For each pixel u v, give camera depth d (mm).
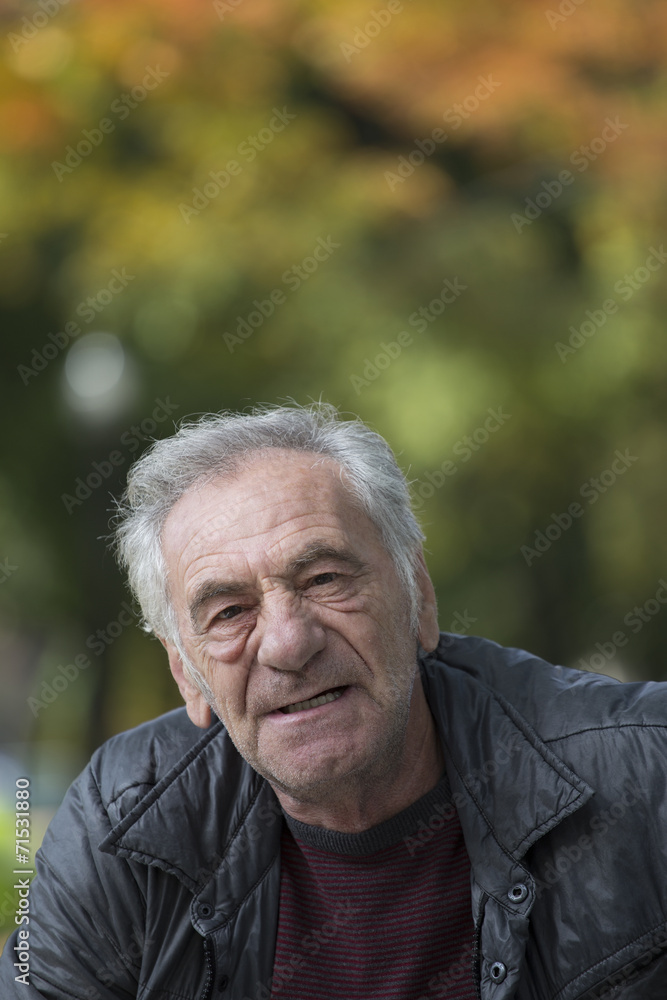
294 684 3061
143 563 3404
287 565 3062
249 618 3131
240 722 3176
